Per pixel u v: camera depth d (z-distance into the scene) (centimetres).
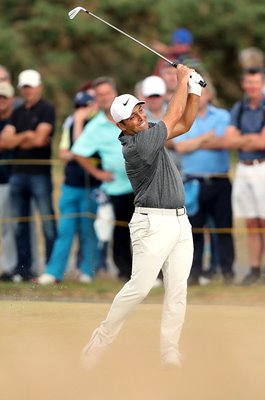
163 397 1927
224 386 2011
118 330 2275
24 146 3647
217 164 3531
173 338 2259
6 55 8069
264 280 3503
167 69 3584
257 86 3462
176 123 2242
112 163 3550
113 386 2019
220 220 3538
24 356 2297
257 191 3512
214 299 3231
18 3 8388
